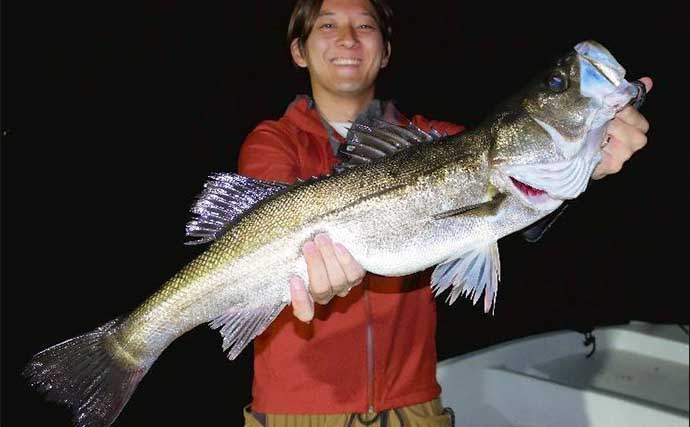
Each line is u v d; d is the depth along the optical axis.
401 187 0.73
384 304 0.85
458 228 0.74
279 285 0.74
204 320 0.75
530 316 2.16
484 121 0.75
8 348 2.14
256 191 0.75
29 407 1.75
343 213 0.73
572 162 0.73
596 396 1.09
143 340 0.75
